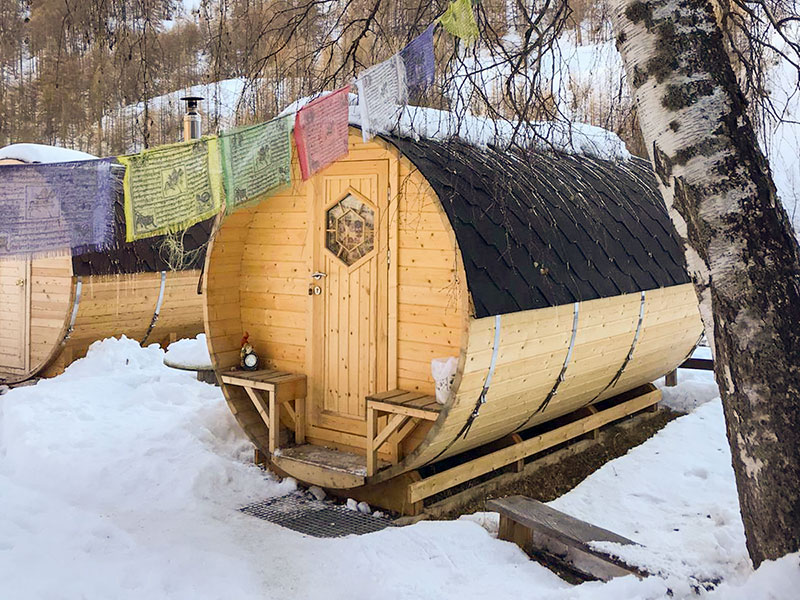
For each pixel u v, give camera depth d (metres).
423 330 5.26
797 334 3.20
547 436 6.33
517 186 5.62
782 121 4.02
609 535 4.04
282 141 4.16
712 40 3.33
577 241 5.80
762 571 3.18
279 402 5.71
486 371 4.84
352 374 5.65
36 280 9.06
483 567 4.05
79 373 8.56
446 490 5.72
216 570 4.14
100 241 3.92
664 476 5.52
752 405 3.25
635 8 3.39
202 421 6.82
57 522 4.68
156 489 5.54
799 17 3.66
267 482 5.78
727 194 3.26
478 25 4.23
